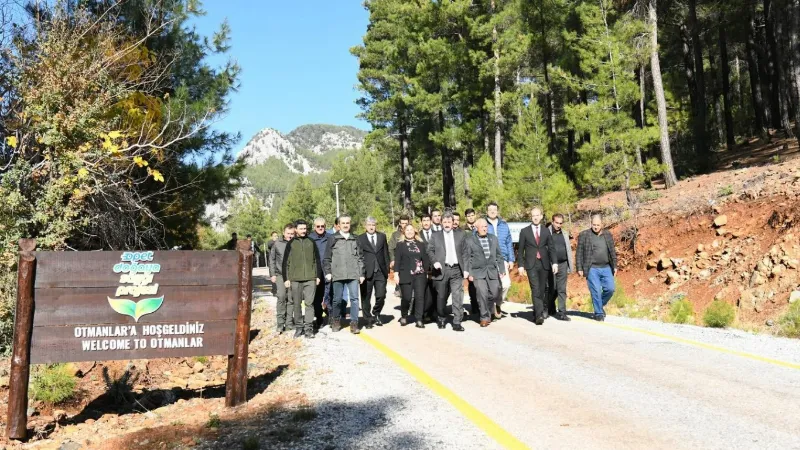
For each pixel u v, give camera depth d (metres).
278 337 10.45
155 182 15.32
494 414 5.41
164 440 5.06
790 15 20.31
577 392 6.05
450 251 10.19
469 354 8.03
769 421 4.98
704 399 5.67
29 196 10.13
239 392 6.27
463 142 31.81
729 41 35.56
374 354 8.16
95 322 5.89
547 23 27.66
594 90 21.09
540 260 10.55
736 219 13.88
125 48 12.82
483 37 27.45
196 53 16.58
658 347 8.15
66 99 10.71
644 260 15.56
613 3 22.86
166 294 6.15
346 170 74.88
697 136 24.22
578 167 19.95
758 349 7.91
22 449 5.28
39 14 10.96
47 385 6.70
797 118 20.02
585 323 10.52
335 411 5.62
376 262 10.88
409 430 5.00
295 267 9.86
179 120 14.08
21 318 5.61
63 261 5.82
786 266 11.09
